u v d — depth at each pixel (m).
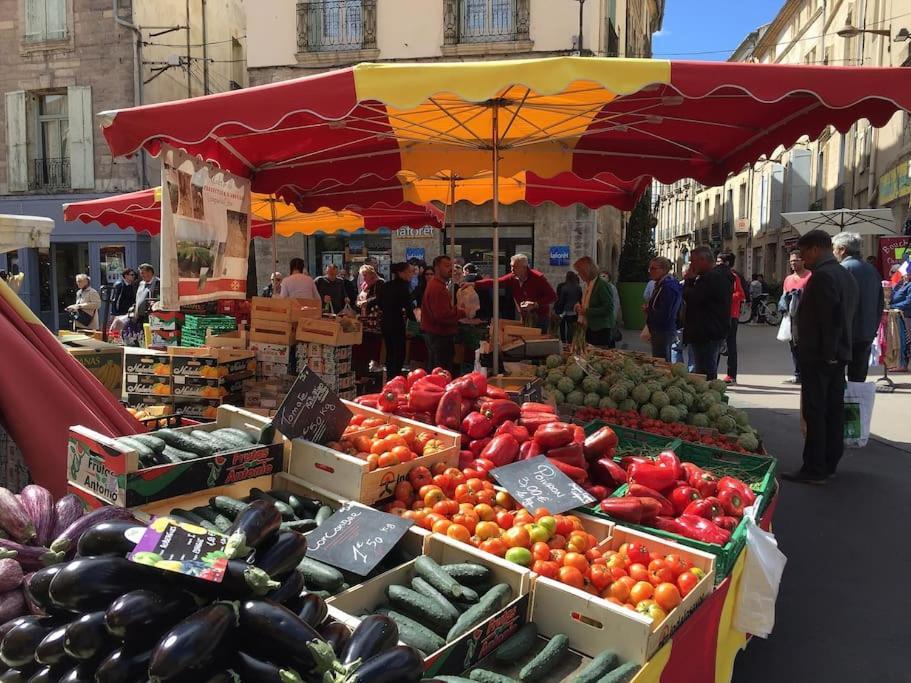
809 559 4.54
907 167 16.36
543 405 4.04
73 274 18.44
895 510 5.39
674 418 4.97
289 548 1.83
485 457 3.39
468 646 2.11
